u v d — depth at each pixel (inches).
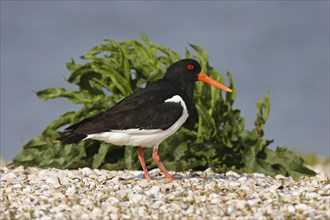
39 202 452.8
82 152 608.4
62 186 497.7
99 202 450.9
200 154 604.4
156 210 432.1
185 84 560.7
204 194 466.6
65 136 512.4
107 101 622.2
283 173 611.5
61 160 609.0
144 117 519.8
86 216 421.1
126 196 458.0
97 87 644.1
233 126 616.4
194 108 624.7
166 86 546.9
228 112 629.6
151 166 602.9
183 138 609.9
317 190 479.2
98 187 495.5
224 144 610.9
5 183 515.2
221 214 421.4
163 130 526.6
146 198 455.5
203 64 625.0
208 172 581.6
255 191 470.9
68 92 637.9
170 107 530.0
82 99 635.5
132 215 421.1
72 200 455.8
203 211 426.9
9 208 442.9
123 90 631.8
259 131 635.5
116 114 518.0
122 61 629.9
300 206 430.0
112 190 483.2
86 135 510.9
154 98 530.9
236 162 619.8
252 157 606.5
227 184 493.0
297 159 610.9
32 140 634.8
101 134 514.6
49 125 636.1
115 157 617.3
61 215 422.9
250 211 426.0
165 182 518.0
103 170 580.1
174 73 559.8
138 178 538.3
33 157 626.5
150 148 606.9
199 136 613.6
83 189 489.4
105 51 653.3
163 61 649.6
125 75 634.2
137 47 649.6
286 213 419.5
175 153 602.5
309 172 606.5
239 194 456.8
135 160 607.2
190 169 590.9
